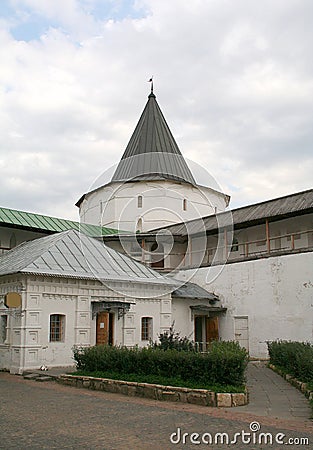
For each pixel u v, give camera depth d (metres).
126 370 14.68
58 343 20.47
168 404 11.75
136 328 23.72
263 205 29.41
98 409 11.06
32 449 7.57
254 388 14.37
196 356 13.07
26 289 19.86
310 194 27.55
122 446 7.77
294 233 28.05
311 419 9.94
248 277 27.92
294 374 15.47
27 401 12.35
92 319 21.86
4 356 20.41
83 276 21.31
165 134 40.66
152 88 42.66
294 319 25.31
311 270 24.89
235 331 28.11
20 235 31.28
